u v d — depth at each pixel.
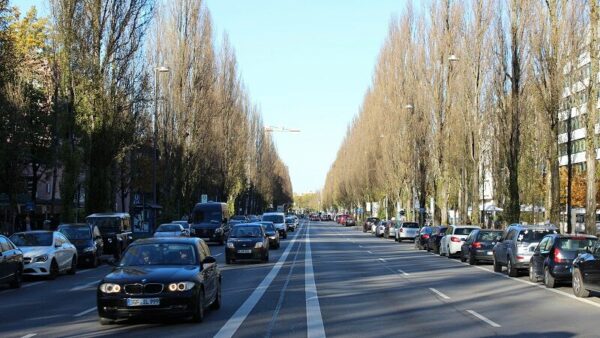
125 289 11.51
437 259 32.38
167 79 51.56
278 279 21.33
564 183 57.66
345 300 15.83
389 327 11.80
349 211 127.50
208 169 59.09
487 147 52.34
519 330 11.52
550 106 31.98
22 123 33.66
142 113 41.16
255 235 29.61
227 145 69.31
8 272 18.11
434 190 57.91
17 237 22.50
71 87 33.47
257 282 20.31
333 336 10.84
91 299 16.17
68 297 16.67
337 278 21.70
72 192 33.78
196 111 52.59
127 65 34.59
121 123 34.66
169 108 51.47
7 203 36.38
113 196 55.31
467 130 45.38
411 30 59.28
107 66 34.00
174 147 51.72
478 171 45.09
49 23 37.84
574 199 56.78
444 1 50.53
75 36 33.12
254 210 106.38
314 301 15.58
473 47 44.34
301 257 32.81
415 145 58.69
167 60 51.44
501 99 36.31
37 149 39.78
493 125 40.75
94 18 33.41
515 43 35.19
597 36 25.17
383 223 64.81
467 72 44.84
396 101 61.56
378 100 72.62
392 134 62.53
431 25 51.19
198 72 52.28
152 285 11.55
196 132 52.88
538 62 31.97
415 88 58.31
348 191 106.75
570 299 16.31
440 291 17.95
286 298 16.17
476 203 44.91
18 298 16.53
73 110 33.47
